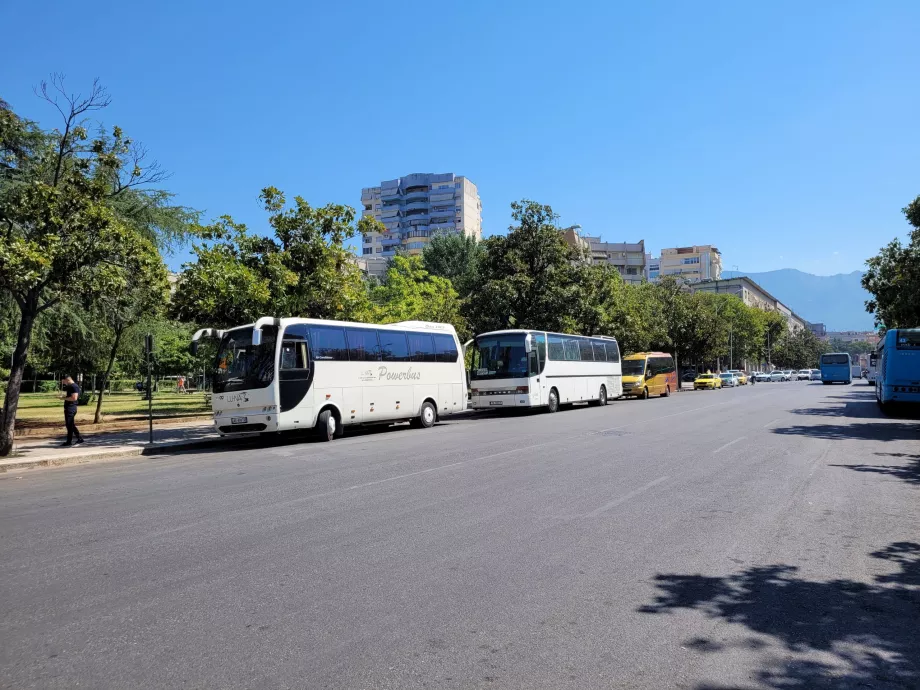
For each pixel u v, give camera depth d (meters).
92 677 3.58
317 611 4.51
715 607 4.58
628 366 38.44
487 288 33.03
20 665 3.73
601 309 34.50
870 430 16.84
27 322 14.61
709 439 14.88
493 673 3.59
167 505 8.38
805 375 101.69
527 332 26.03
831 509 7.63
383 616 4.41
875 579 5.16
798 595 4.81
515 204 33.97
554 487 9.11
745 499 8.21
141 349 26.44
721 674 3.58
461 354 23.22
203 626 4.27
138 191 22.16
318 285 19.64
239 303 18.72
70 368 26.47
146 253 15.48
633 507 7.78
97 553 6.06
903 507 7.73
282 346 16.44
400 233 129.50
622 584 5.06
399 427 21.64
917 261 28.03
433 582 5.11
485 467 11.09
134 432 20.36
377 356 19.31
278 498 8.67
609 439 15.17
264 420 16.09
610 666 3.67
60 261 14.16
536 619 4.36
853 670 3.64
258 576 5.29
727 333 71.81
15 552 6.16
